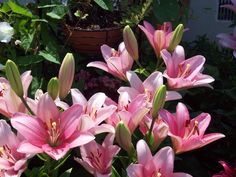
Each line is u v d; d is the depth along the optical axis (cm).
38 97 77
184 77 84
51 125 66
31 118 66
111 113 71
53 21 132
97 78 130
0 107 73
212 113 136
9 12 132
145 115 74
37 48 130
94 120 71
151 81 82
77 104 67
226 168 92
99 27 139
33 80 119
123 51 89
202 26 176
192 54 155
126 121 71
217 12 174
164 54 85
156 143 73
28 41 124
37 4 130
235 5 110
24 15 125
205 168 129
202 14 175
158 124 74
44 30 130
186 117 74
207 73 141
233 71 151
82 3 137
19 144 66
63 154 63
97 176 69
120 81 128
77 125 66
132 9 136
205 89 139
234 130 126
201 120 74
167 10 139
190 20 176
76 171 103
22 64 123
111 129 70
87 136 65
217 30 176
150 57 148
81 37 137
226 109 137
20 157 70
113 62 88
